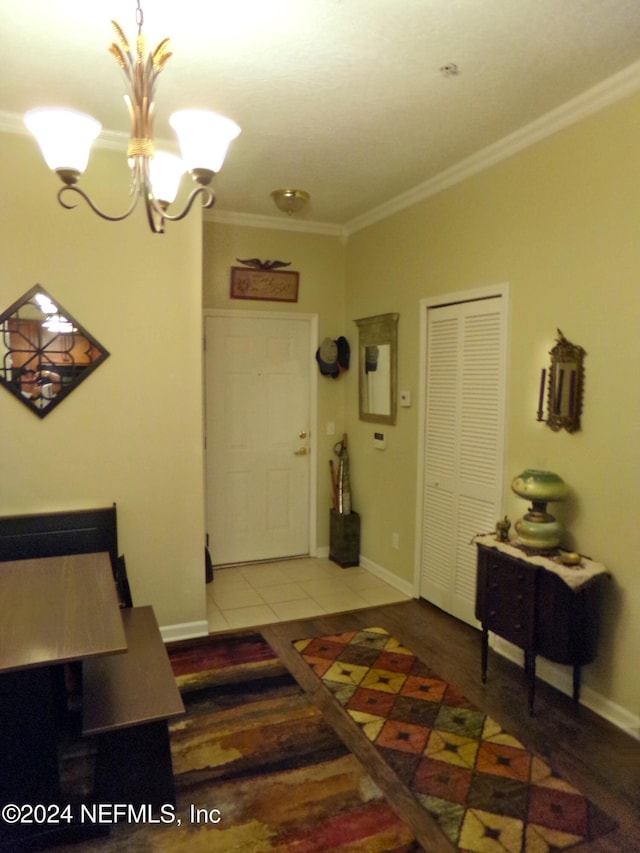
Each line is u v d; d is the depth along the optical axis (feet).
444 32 6.57
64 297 9.54
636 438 7.77
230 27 6.43
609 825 6.31
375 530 14.44
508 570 8.64
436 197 11.66
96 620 6.03
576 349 8.57
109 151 9.64
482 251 10.46
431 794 6.77
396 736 7.86
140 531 10.36
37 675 5.83
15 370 9.33
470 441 11.03
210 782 6.93
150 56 5.25
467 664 9.93
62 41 6.77
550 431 9.14
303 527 15.80
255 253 14.49
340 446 15.71
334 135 9.45
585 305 8.45
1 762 5.83
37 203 9.28
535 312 9.36
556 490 8.42
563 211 8.76
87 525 9.80
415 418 12.64
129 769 6.29
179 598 10.77
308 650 10.40
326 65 7.28
